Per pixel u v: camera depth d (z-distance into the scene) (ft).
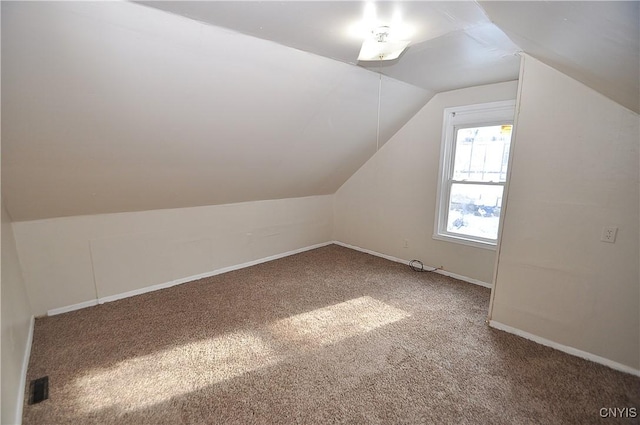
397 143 12.91
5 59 4.41
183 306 9.35
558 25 3.93
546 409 5.50
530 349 7.26
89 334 7.75
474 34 5.92
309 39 5.98
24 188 6.95
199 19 4.99
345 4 4.63
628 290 6.29
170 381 6.16
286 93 7.72
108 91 5.61
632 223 6.12
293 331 8.03
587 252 6.68
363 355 7.04
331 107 9.17
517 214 7.55
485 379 6.25
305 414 5.39
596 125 6.30
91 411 5.41
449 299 9.92
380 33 5.73
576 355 7.00
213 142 8.24
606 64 4.38
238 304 9.53
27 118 5.44
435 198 11.94
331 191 15.80
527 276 7.55
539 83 6.88
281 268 12.83
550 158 6.93
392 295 10.23
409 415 5.38
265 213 13.41
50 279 8.51
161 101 6.30
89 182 7.67
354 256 14.47
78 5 4.17
